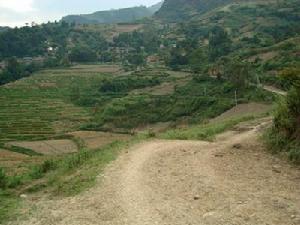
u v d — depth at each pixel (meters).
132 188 14.00
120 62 187.38
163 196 12.99
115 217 11.66
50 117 102.88
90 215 12.06
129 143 23.23
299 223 10.27
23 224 11.88
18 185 17.38
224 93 85.81
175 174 15.38
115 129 88.31
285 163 16.59
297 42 104.31
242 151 19.03
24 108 112.44
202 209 11.66
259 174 15.01
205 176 14.84
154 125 87.75
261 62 96.44
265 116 32.81
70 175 17.34
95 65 180.12
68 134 80.06
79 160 19.88
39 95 128.12
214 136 25.31
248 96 75.62
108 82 127.19
